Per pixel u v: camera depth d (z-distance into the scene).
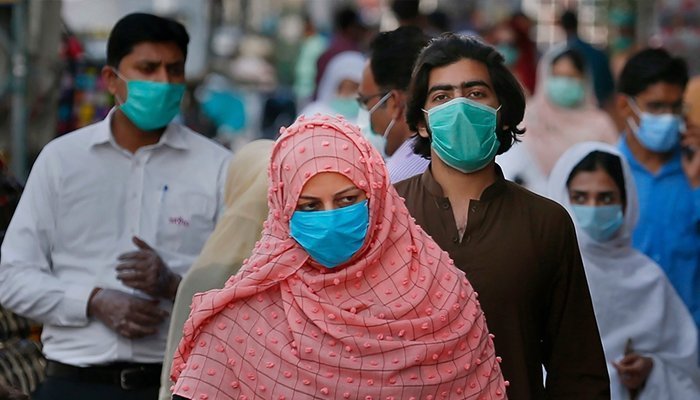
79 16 22.08
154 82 11.41
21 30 16.42
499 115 8.97
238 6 46.47
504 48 26.12
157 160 11.62
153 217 11.51
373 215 7.87
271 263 7.90
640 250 13.86
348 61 20.36
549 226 8.98
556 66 18.22
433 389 7.86
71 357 11.33
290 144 7.91
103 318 11.16
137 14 11.62
